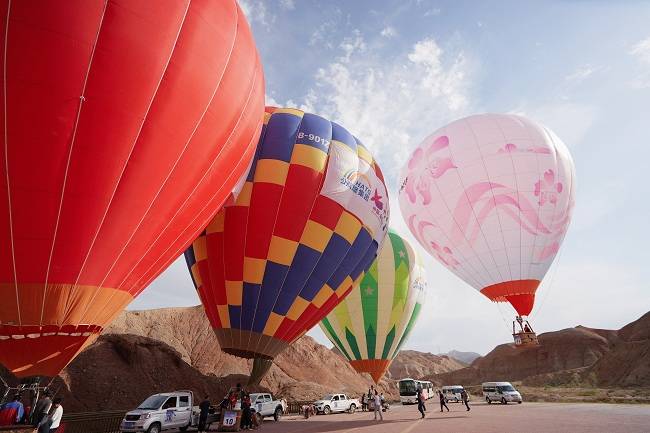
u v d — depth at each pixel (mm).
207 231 18656
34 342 9625
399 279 33719
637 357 81062
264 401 23234
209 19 11438
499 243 23672
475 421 18688
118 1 9664
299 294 19094
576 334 126125
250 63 12977
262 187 18516
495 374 129375
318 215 19359
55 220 9414
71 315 9836
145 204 10625
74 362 28203
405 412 28984
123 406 26969
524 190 23562
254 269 18219
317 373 57094
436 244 26312
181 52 10633
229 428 16891
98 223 9898
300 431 16484
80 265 9844
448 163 24953
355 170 21219
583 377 87062
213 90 11469
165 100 10375
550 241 23938
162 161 10656
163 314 54219
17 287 9344
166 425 16141
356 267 21703
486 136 24594
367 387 61750
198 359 48500
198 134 11312
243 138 13156
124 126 9797
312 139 20219
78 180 9484
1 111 8734
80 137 9336
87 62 9234
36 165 9078
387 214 23516
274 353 18859
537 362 124750
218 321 18641
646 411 23109
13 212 9133
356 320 32812
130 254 10742
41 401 10492
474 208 23984
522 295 23562
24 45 8742
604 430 14039
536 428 15102
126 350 31328
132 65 9742
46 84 8922
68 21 9039
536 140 24484
